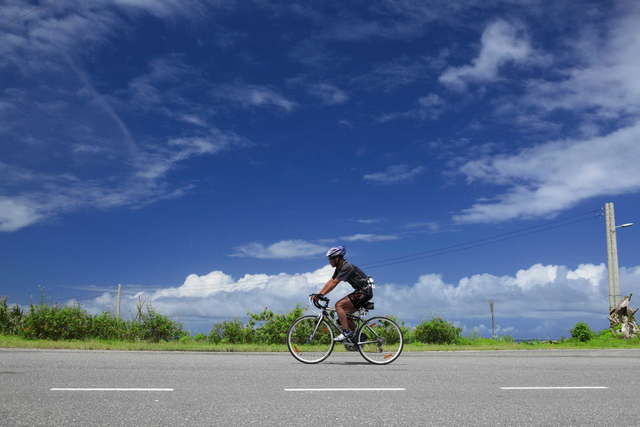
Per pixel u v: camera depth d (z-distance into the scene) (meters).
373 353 10.20
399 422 4.79
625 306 23.77
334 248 10.16
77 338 16.55
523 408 5.47
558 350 15.50
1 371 7.66
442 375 8.04
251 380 7.21
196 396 5.91
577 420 4.95
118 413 4.98
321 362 10.21
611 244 28.28
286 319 18.33
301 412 5.14
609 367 9.49
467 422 4.83
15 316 17.38
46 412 4.96
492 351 15.14
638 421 4.93
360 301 10.15
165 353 12.12
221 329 18.39
